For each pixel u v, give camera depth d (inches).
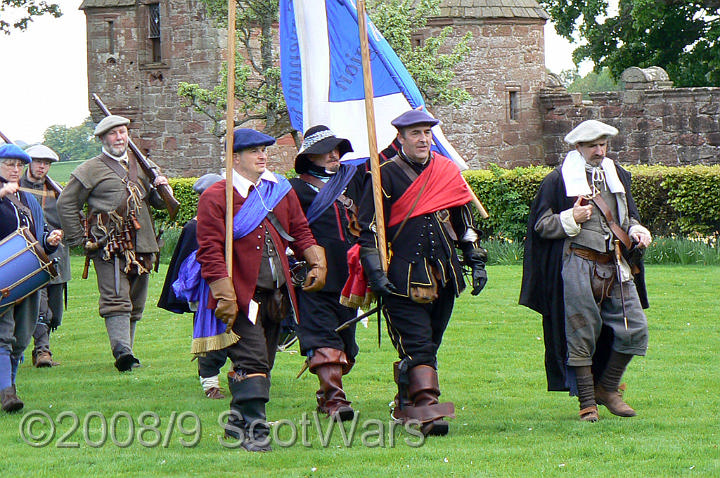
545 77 2114.9
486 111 2062.0
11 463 426.3
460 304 885.8
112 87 2112.5
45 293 695.1
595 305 488.7
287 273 461.4
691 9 2429.9
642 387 565.9
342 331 521.0
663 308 842.8
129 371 656.4
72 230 669.3
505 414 513.3
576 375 495.2
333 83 647.8
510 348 697.0
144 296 702.5
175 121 2052.2
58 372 659.4
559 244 497.0
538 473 392.8
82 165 671.8
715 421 485.1
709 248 1218.6
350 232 480.7
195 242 589.3
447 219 479.5
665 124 1952.5
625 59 2507.4
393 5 1664.6
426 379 464.4
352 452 437.1
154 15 2075.5
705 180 1317.7
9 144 555.2
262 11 1712.6
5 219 540.4
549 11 2522.1
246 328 452.1
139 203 676.7
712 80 2416.3
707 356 652.7
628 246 493.4
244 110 1747.0
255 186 458.3
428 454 428.1
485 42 2050.9
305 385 597.9
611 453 423.2
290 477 394.3
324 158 530.9
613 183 497.0
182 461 424.8
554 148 2098.9
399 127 475.5
